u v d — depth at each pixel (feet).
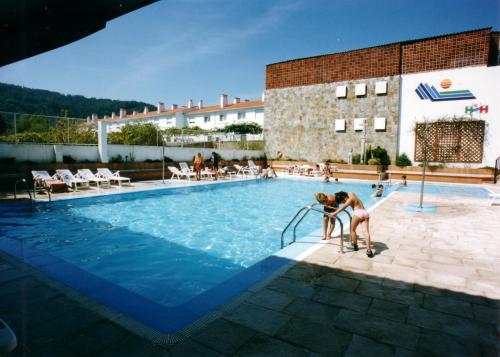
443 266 14.49
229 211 34.42
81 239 23.15
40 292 11.38
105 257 19.74
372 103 68.49
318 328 9.21
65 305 10.41
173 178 57.72
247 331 9.02
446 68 60.18
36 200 31.71
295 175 69.92
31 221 27.25
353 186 54.65
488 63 58.70
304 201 40.91
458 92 59.26
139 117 167.84
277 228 27.50
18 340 8.35
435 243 18.37
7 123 42.11
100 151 49.55
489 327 9.36
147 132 62.69
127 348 8.12
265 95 84.94
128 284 15.96
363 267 14.25
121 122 175.83
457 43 58.95
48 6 7.84
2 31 8.51
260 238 24.39
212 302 10.79
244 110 133.49
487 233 20.74
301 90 78.59
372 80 68.23
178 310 10.25
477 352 8.16
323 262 14.87
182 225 27.99
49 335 8.65
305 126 78.48
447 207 30.83
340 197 18.03
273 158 84.23
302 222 29.84
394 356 7.97
